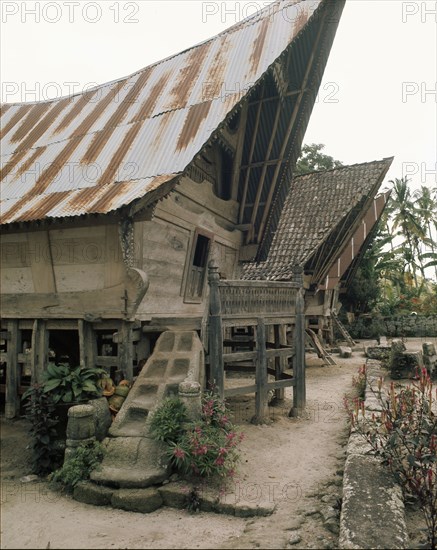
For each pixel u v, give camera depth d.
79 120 9.83
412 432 4.84
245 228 10.52
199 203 8.91
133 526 4.05
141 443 4.95
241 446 6.35
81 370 5.78
